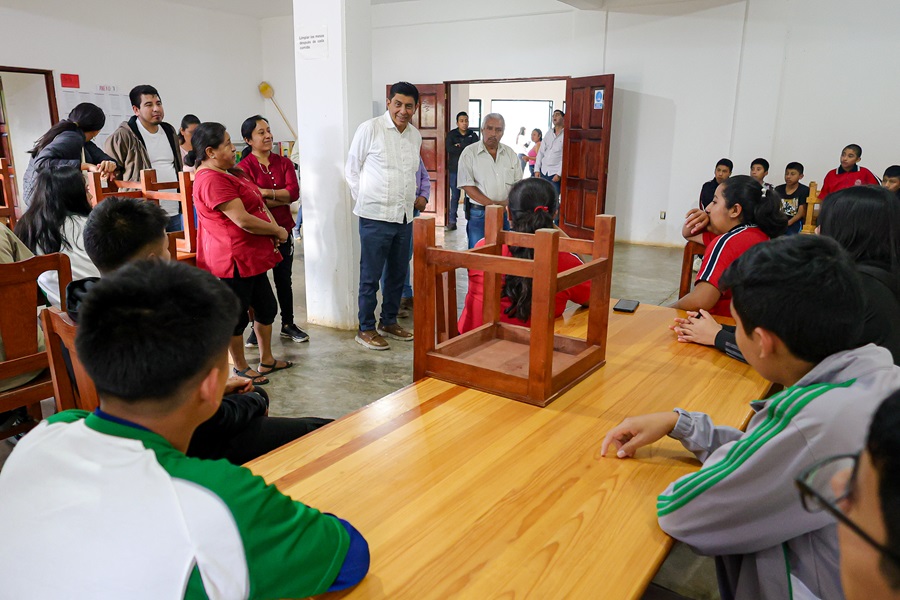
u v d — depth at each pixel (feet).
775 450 2.74
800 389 2.81
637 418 3.71
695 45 21.57
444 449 3.73
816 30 19.65
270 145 11.78
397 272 11.92
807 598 2.93
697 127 22.09
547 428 4.00
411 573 2.69
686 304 6.61
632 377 4.82
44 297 7.72
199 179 8.89
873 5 18.76
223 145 9.06
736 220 6.60
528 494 3.29
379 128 10.89
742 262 3.18
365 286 11.51
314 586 2.39
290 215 11.69
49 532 2.17
